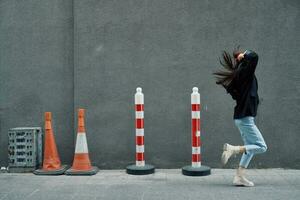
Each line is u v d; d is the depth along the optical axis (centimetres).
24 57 781
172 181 671
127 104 764
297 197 572
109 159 768
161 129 762
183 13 754
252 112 617
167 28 756
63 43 777
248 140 625
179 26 755
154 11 757
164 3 755
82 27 761
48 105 780
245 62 610
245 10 749
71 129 779
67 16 775
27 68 781
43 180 684
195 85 756
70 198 576
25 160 741
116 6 759
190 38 754
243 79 615
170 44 757
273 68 749
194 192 602
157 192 603
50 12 776
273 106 751
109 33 761
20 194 599
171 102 759
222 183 656
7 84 784
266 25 748
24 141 741
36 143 749
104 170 762
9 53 782
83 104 766
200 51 754
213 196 580
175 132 760
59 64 778
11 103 785
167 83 758
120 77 763
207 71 754
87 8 760
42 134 778
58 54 778
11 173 738
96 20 760
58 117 780
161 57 758
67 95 779
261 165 755
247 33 750
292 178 687
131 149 766
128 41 760
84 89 764
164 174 722
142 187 633
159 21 756
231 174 718
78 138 727
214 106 755
